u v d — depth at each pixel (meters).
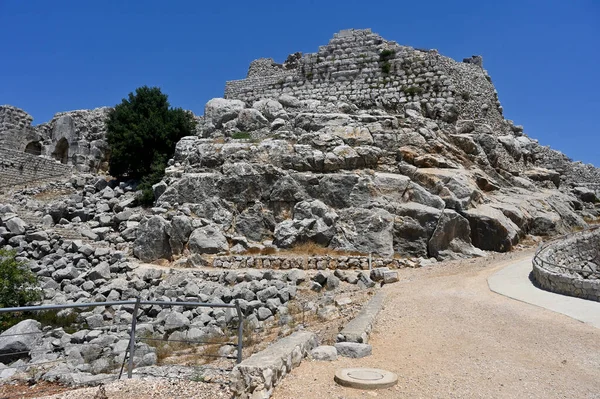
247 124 31.91
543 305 14.56
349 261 21.73
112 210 28.89
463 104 34.88
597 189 36.69
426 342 10.91
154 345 14.59
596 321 12.58
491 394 7.68
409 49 36.47
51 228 25.44
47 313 17.09
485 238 24.67
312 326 14.73
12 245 23.27
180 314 16.30
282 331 14.81
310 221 23.73
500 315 13.40
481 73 40.50
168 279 20.61
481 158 30.80
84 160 41.84
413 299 15.52
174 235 23.67
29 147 43.97
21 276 17.55
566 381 8.30
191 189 25.72
